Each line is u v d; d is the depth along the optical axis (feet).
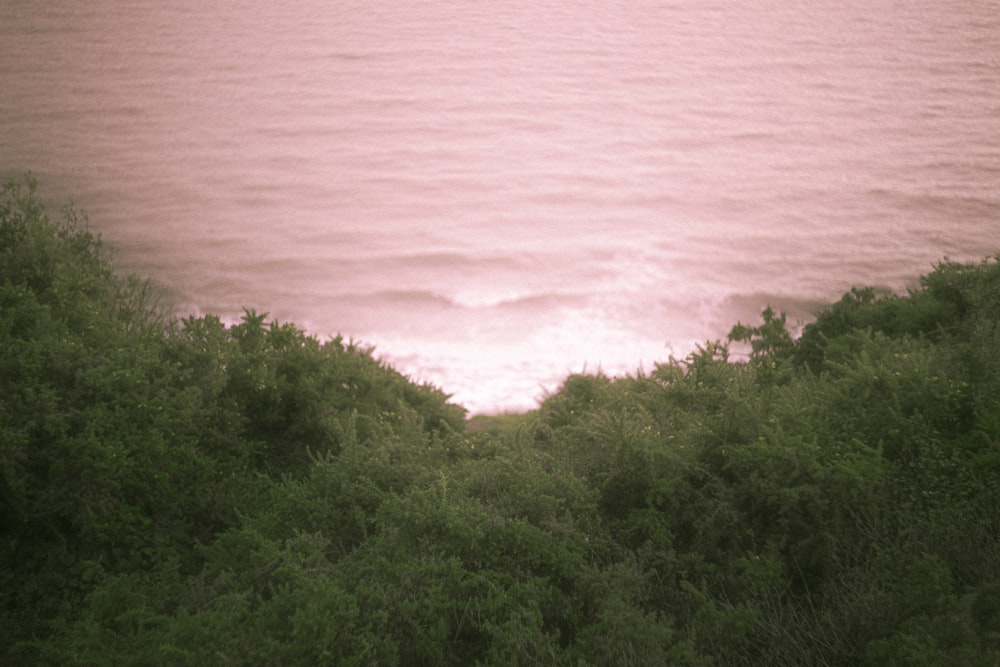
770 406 23.45
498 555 18.33
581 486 20.76
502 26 637.71
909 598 14.92
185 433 25.71
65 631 17.75
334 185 312.09
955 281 43.27
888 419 21.16
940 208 260.62
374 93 468.75
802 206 272.92
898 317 42.14
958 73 482.28
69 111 404.16
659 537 19.04
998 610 14.73
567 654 15.56
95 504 21.12
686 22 640.99
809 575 17.66
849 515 18.04
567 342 149.28
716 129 393.50
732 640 15.81
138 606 17.97
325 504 21.13
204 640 15.28
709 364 28.58
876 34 581.53
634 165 343.05
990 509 17.13
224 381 28.48
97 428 22.38
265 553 18.10
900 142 357.20
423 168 340.39
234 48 570.87
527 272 214.69
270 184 306.35
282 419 30.40
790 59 531.09
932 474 18.54
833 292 187.11
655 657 14.67
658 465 20.88
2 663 18.37
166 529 22.50
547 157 358.84
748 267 210.79
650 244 238.27
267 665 14.66
